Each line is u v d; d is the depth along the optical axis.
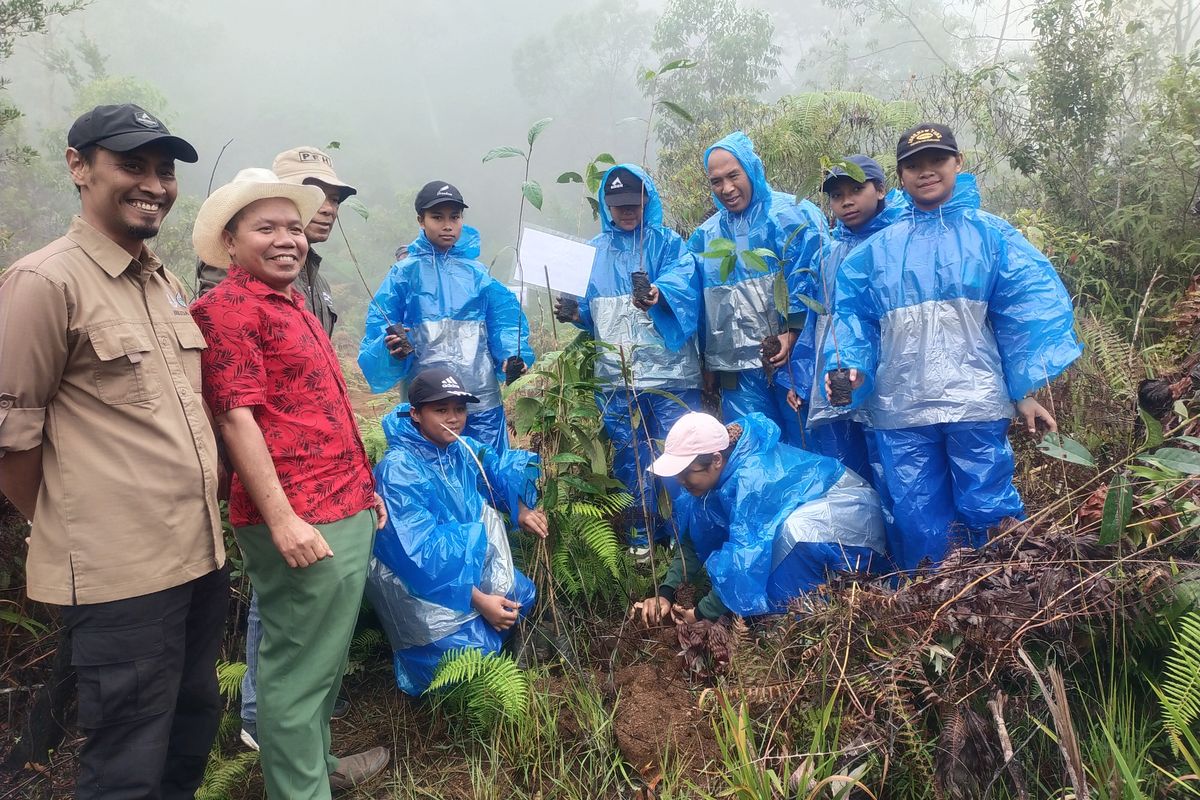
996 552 2.52
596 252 3.96
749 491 2.89
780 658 2.47
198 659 2.15
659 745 2.49
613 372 3.83
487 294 4.03
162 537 1.82
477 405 3.95
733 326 3.75
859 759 2.15
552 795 2.43
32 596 1.78
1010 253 2.85
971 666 2.27
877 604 2.36
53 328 1.68
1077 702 2.33
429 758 2.69
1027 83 5.96
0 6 6.88
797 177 6.02
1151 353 3.71
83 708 1.81
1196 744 1.93
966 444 2.88
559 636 3.10
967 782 2.05
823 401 3.26
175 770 2.21
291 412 2.11
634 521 3.76
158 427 1.82
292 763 2.14
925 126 2.85
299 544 1.99
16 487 1.75
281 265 2.11
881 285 2.95
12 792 2.31
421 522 2.83
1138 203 5.04
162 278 1.95
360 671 3.14
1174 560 2.32
